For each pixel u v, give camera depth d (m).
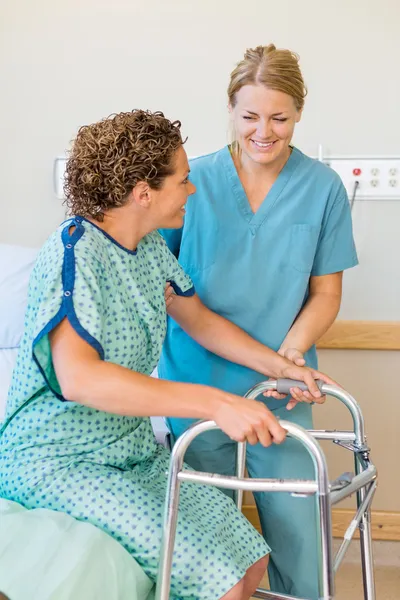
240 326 1.89
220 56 2.49
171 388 1.31
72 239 1.42
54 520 1.35
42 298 1.37
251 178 1.85
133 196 1.47
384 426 2.60
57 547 1.28
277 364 1.75
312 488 1.21
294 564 1.85
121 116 1.48
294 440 1.85
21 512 1.38
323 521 1.21
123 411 1.31
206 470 1.91
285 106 1.68
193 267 1.89
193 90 2.51
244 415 1.26
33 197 2.60
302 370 1.69
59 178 2.57
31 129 2.56
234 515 1.56
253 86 1.67
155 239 1.67
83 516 1.41
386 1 2.43
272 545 1.88
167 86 2.52
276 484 1.22
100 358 1.36
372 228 2.52
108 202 1.47
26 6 2.51
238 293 1.87
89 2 2.49
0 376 2.22
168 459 1.68
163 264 1.67
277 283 1.87
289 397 1.90
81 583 1.24
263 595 1.54
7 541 1.28
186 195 1.54
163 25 2.49
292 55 1.70
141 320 1.53
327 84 2.47
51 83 2.54
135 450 1.56
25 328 1.49
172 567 1.37
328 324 1.92
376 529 2.64
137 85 2.52
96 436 1.49
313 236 1.85
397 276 2.54
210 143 2.53
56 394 1.37
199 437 1.89
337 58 2.46
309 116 2.49
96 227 1.49
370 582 1.56
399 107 2.47
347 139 2.49
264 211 1.84
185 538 1.39
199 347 1.91
